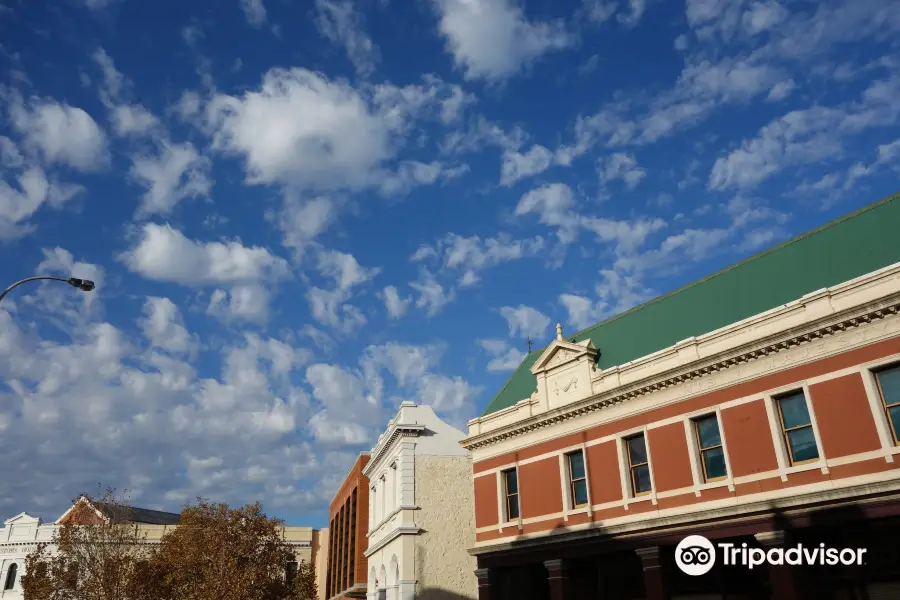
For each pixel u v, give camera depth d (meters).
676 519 27.17
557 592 31.47
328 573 71.69
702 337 28.56
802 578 24.02
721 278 31.77
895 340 22.81
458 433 43.75
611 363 33.22
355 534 56.06
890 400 22.81
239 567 42.59
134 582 42.50
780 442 25.11
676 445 28.42
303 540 78.44
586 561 31.75
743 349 26.41
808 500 23.39
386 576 43.47
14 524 69.19
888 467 22.14
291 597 46.06
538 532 33.28
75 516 47.31
